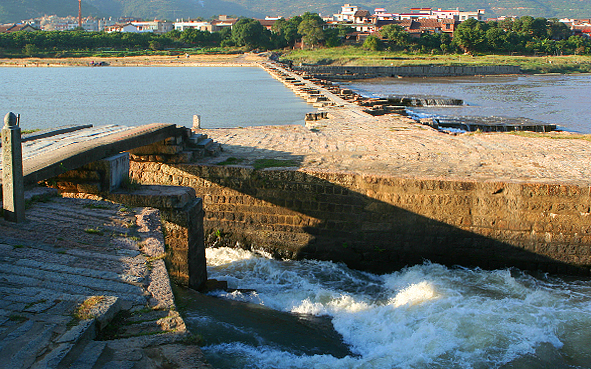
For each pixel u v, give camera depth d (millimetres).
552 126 35812
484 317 11562
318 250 16859
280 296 13414
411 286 13852
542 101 56688
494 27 148250
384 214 15969
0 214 9227
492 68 111688
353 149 20422
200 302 11797
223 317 10828
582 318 11734
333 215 16438
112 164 12945
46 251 7973
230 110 43531
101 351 5633
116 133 15797
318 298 13078
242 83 74500
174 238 12977
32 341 5539
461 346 10305
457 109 49594
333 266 16516
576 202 14727
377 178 15750
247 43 167750
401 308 12297
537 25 163750
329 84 69750
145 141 15562
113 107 45969
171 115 40688
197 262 13672
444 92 68438
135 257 8305
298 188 16625
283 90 62781
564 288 14250
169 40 166250
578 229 14867
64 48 152625
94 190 12852
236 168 17047
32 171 10664
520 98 60188
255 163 17781
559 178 15602
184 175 17594
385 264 16281
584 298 13352
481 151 19984
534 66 118938
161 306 6941
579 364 9945
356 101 43844
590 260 15016
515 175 16031
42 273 7242
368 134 24531
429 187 15422
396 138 23172
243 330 10188
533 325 11266
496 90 71625
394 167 17125
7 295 6492
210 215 17656
